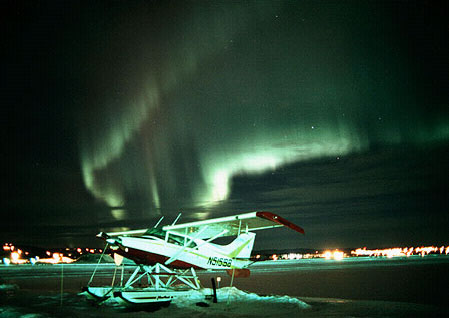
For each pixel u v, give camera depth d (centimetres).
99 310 1114
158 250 1277
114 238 1223
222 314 1029
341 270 5197
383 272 4303
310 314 1038
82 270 4788
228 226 1370
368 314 1052
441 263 7375
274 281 3077
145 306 1141
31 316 921
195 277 1398
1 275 3378
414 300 1590
